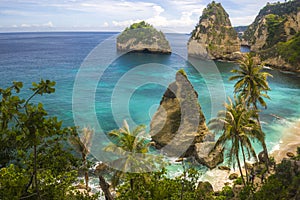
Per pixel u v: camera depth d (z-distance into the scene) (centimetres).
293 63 9838
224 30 13138
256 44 14925
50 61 11300
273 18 14838
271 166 3147
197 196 1955
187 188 1744
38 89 814
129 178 1249
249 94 3219
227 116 2428
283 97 6756
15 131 852
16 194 1072
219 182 3030
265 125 4903
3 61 12194
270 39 13600
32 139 818
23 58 13088
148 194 1501
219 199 2414
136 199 1461
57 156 1191
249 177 2948
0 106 759
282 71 9944
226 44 12912
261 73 3266
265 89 3259
